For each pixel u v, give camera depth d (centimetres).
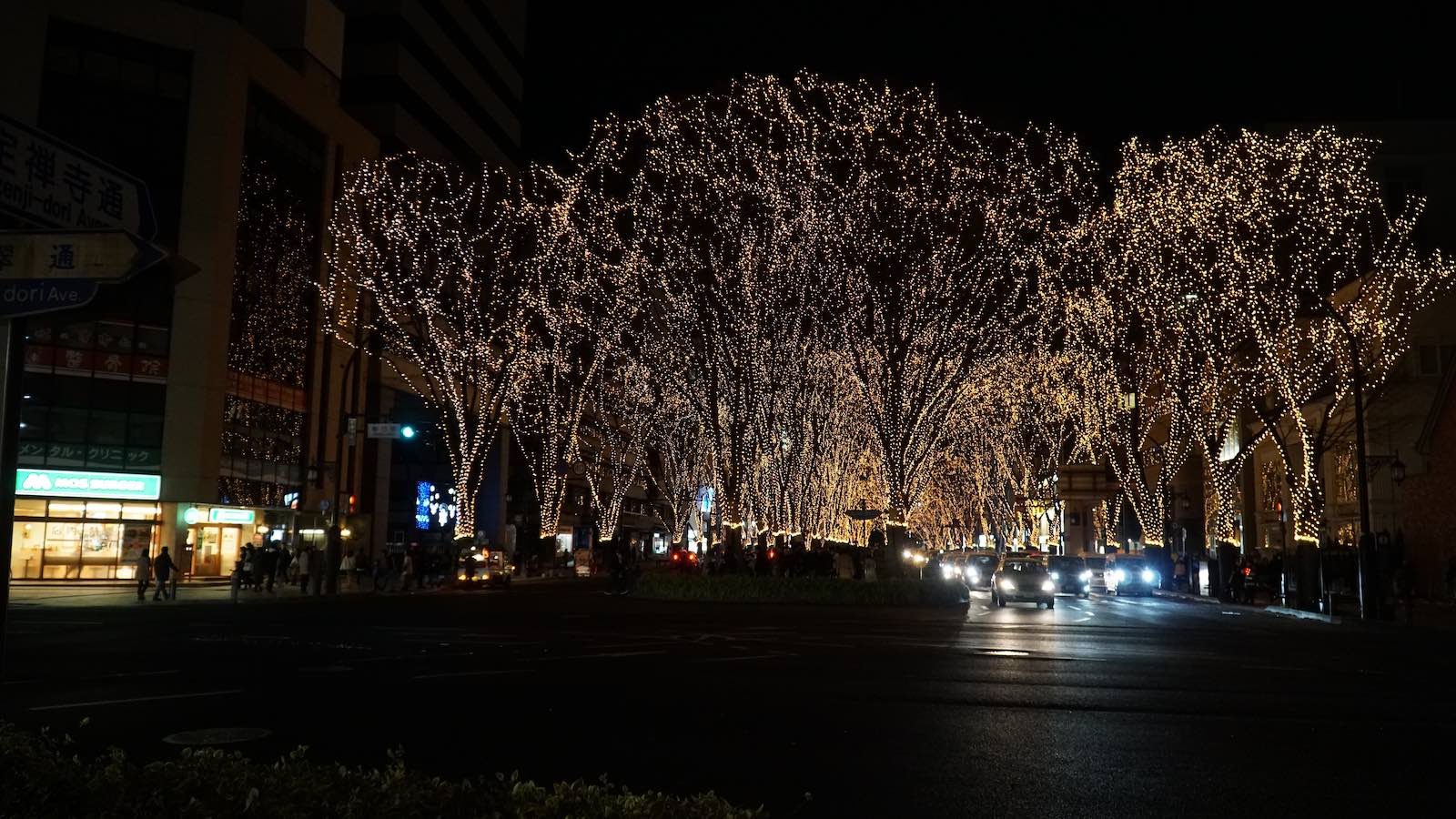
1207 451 4522
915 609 3083
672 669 1504
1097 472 7075
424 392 6394
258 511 4888
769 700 1222
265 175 4956
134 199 530
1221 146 4228
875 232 2822
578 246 4053
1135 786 834
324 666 1501
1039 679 1447
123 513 4403
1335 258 4950
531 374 5694
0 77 4103
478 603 3278
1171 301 4300
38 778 470
